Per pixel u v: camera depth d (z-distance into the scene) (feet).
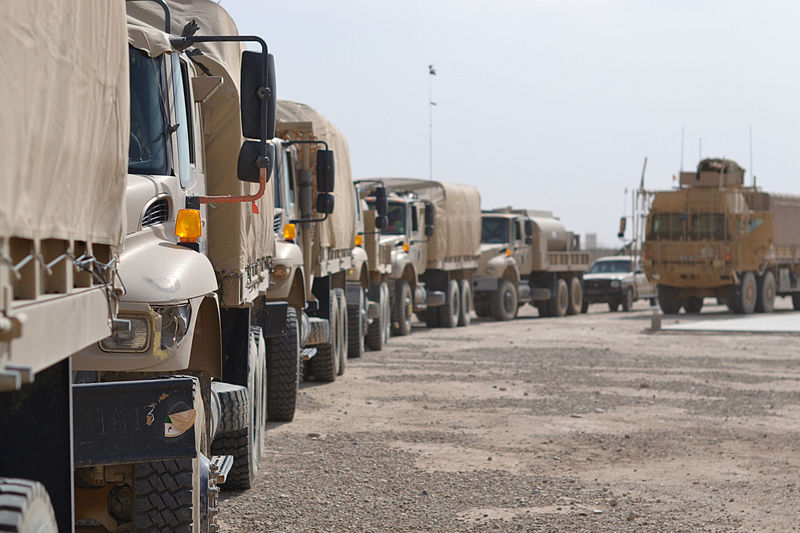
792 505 31.17
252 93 21.89
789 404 53.42
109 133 13.46
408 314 98.89
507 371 66.74
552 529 27.86
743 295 138.51
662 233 137.49
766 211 140.56
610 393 56.75
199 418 19.27
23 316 10.11
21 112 10.09
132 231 19.40
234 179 27.61
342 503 30.53
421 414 48.39
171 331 18.34
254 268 30.66
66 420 13.14
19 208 10.17
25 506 10.85
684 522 28.81
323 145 53.72
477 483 33.78
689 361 74.38
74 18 11.76
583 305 153.17
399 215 98.32
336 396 53.67
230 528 27.25
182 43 23.02
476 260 118.62
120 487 19.01
